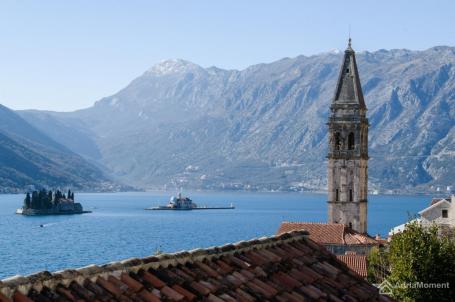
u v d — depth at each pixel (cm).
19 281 1956
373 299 2980
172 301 2234
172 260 2438
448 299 8488
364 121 18362
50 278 2033
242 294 2462
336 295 2802
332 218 18325
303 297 2625
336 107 18350
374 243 16312
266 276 2666
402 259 8631
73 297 2038
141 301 2173
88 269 2159
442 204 18200
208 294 2362
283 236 3044
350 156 18250
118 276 2223
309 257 3011
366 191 18588
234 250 2709
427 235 8931
